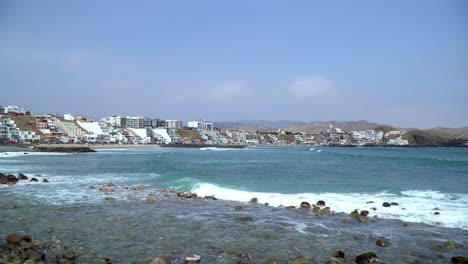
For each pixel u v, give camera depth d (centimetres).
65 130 16900
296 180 2938
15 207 1673
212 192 2228
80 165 4778
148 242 1066
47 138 15038
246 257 923
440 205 1727
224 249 999
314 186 2520
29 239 1032
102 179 3053
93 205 1755
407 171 3931
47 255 917
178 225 1312
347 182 2767
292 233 1200
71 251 936
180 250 986
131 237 1125
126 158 6738
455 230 1251
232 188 2434
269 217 1479
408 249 1020
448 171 3916
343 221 1395
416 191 2228
